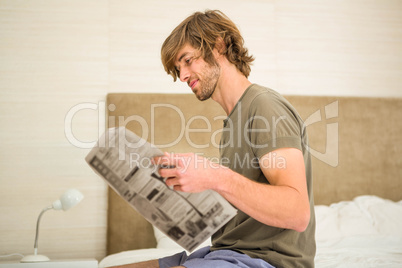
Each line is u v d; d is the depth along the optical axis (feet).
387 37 10.16
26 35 8.77
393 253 6.56
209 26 4.05
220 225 3.16
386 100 9.74
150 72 9.11
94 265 5.14
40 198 8.52
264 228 3.48
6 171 8.48
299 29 9.80
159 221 3.20
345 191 9.34
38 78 8.74
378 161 9.55
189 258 3.84
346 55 9.95
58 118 8.72
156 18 9.23
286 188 3.13
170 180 3.02
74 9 8.98
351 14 10.05
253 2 9.63
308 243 3.51
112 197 8.46
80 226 8.60
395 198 9.55
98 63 8.96
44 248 8.45
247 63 4.17
